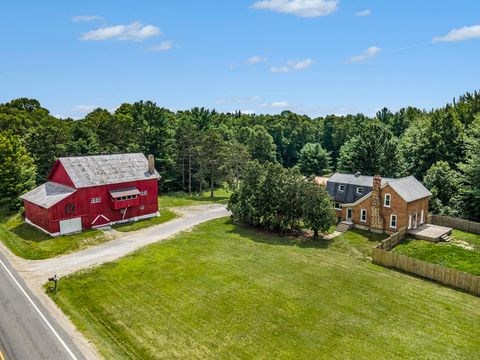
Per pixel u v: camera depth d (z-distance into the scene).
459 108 73.56
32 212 40.50
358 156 64.94
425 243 36.94
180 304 23.72
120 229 40.50
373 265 31.44
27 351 18.17
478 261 32.66
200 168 66.94
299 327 21.34
